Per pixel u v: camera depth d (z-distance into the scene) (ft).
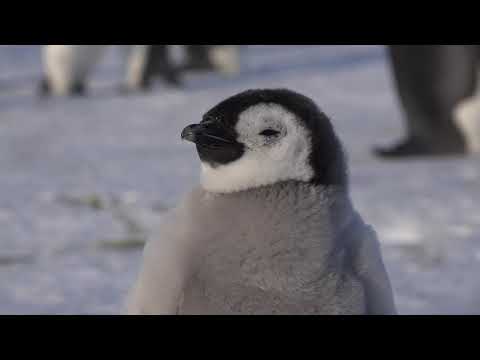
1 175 49.34
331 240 12.95
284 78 105.09
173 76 102.06
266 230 12.82
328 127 13.41
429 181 46.73
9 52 137.80
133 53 100.37
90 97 94.79
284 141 13.01
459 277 30.07
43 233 35.53
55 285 28.68
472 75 59.16
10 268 30.50
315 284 12.87
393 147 59.16
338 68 113.80
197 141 13.08
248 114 13.08
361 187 44.93
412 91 59.41
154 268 13.02
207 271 12.94
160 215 38.40
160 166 53.01
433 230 35.91
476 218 37.93
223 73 114.21
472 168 52.01
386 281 13.61
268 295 12.92
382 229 36.29
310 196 12.97
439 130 59.21
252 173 13.03
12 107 86.74
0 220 37.01
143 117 78.23
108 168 52.01
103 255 32.50
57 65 95.91
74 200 41.06
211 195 13.29
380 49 137.59
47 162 54.80
